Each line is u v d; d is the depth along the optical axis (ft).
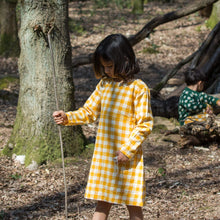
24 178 15.31
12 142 17.25
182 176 15.60
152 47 46.47
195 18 58.54
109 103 9.36
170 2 74.59
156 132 21.70
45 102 16.70
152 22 26.25
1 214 12.23
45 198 13.75
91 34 53.47
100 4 72.28
